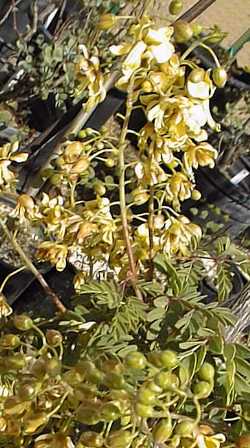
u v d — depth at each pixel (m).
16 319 0.48
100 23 0.49
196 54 1.26
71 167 0.53
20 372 0.48
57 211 0.56
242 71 1.43
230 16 1.98
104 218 0.55
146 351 0.52
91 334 0.52
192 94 0.47
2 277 0.81
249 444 0.44
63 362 0.52
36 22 1.24
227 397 0.47
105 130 0.56
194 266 0.56
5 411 0.45
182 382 0.45
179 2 0.49
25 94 1.32
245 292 0.60
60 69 1.29
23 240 0.92
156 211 0.57
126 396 0.42
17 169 0.83
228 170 1.35
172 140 0.49
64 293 0.81
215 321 0.49
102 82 0.50
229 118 1.34
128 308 0.52
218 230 1.17
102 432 0.45
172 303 0.52
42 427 0.46
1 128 1.24
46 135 0.95
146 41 0.47
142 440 0.43
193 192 0.57
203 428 0.43
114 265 0.57
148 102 0.48
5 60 1.31
